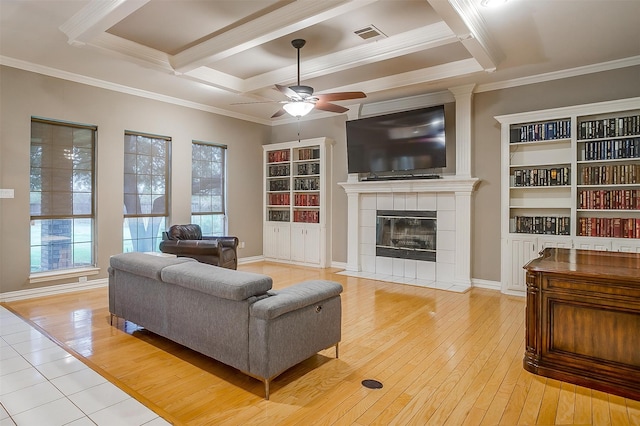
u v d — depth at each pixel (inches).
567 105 182.1
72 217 195.3
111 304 141.3
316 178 272.2
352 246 250.1
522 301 177.9
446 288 201.2
